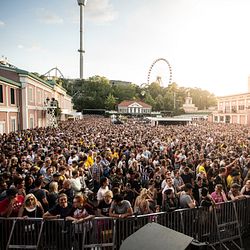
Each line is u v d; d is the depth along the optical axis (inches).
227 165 416.8
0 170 374.9
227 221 269.9
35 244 217.3
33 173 345.1
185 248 134.4
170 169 409.4
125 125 1931.6
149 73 4532.5
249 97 2736.2
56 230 219.0
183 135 984.9
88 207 245.3
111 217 225.5
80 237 219.5
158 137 931.3
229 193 300.7
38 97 1676.9
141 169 431.2
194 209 255.4
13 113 1291.8
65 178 318.0
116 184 307.9
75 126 1640.0
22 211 227.6
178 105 5403.5
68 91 5511.8
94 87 5787.4
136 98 5984.3
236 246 266.2
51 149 547.2
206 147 649.0
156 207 280.1
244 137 914.7
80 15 5354.3
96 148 609.0
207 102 6333.7
